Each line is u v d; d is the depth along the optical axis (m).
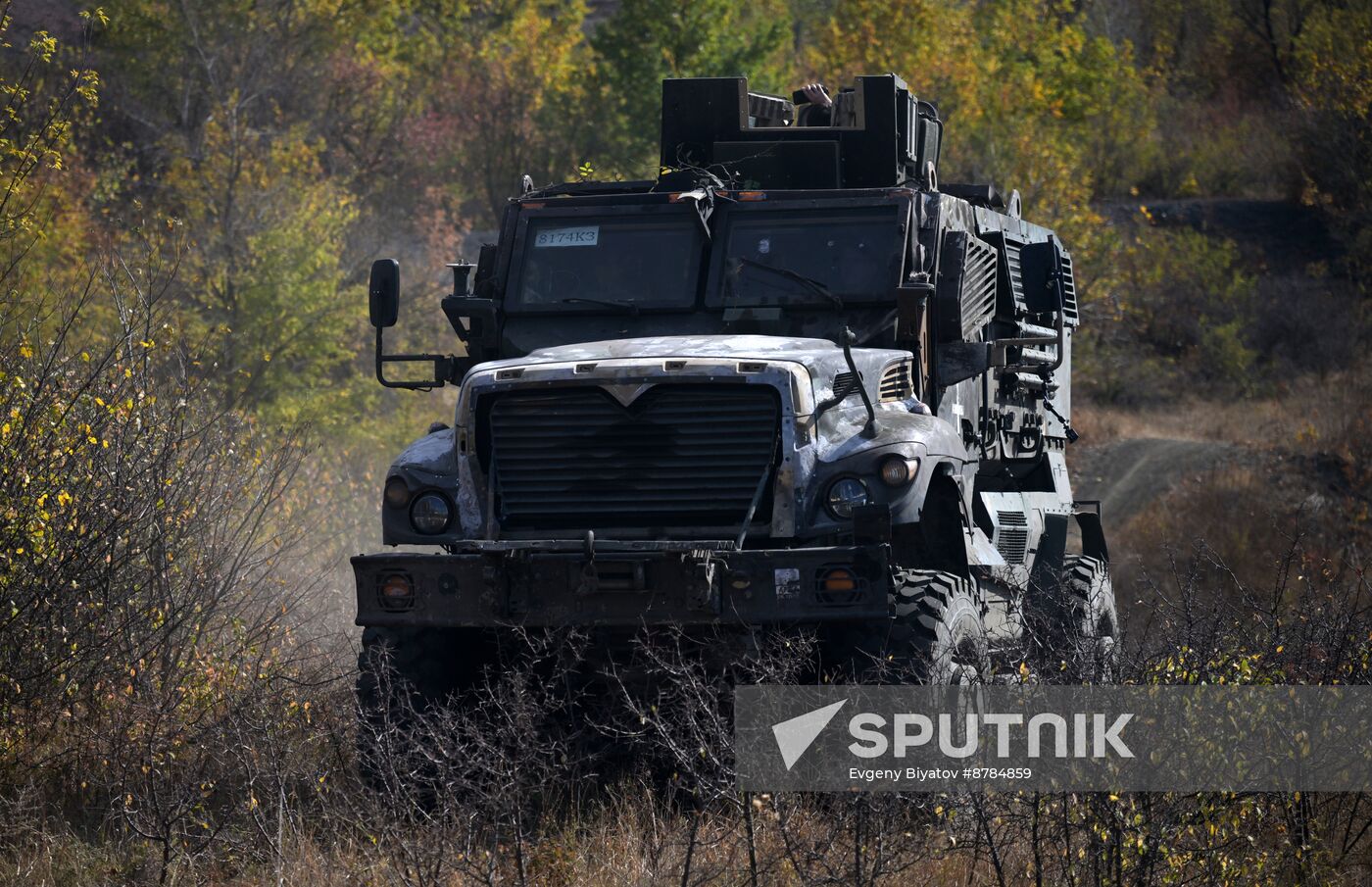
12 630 25.59
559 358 24.66
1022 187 99.69
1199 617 24.81
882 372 25.56
